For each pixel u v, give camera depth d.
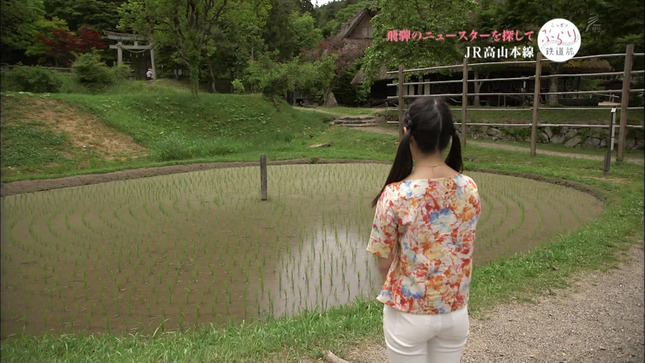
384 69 25.55
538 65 14.16
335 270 5.65
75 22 36.91
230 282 5.29
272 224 7.84
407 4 20.16
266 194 9.78
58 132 16.80
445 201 1.90
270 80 24.19
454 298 1.95
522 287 4.68
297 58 27.38
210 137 20.62
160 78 38.06
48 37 29.56
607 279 4.87
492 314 4.08
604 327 3.79
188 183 11.98
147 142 18.50
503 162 14.34
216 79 38.84
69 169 14.83
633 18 13.64
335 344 3.46
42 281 5.30
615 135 15.55
